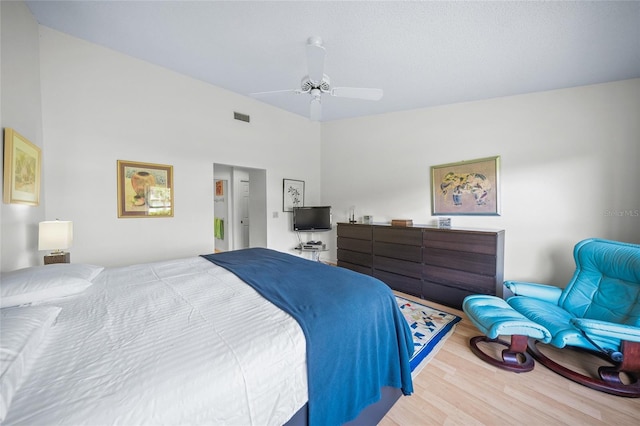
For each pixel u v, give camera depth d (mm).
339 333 1098
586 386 1568
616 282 1819
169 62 2623
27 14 1858
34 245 1928
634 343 1467
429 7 1671
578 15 1633
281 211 4207
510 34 1875
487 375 1695
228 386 743
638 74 2215
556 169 2598
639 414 1366
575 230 2518
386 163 3896
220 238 5355
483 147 3020
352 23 1864
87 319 1041
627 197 2295
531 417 1356
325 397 1007
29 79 1895
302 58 2445
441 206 3361
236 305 1206
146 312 1117
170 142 2893
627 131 2289
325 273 1724
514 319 1685
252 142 3721
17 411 575
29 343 759
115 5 1812
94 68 2369
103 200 2465
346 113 3945
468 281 2707
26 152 1769
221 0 1704
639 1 1486
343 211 4473
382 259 3465
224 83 3082
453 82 2662
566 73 2311
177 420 642
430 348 1986
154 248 2807
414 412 1396
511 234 2846
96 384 667
